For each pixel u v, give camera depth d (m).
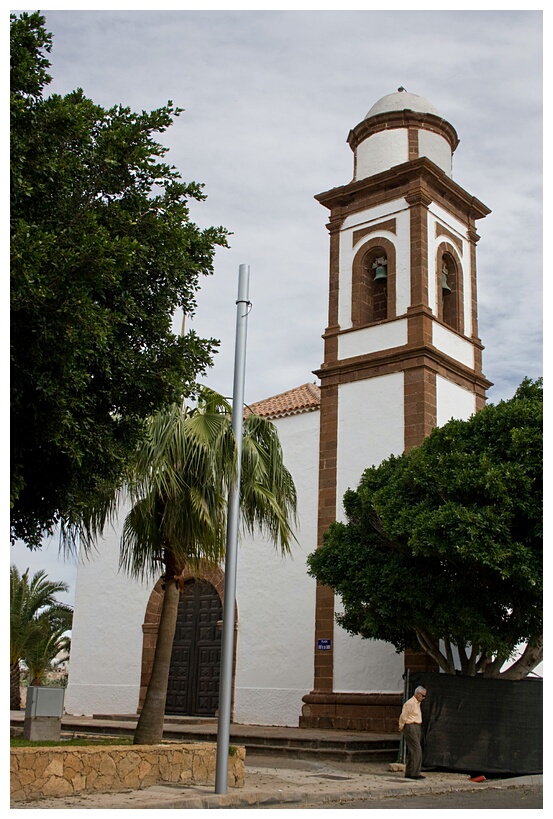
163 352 11.63
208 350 12.31
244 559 24.56
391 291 23.17
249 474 14.41
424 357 21.77
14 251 8.97
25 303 9.12
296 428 24.38
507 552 14.15
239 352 12.87
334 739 17.58
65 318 9.45
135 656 26.89
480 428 16.08
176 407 13.62
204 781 12.39
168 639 14.34
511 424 15.49
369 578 16.34
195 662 24.98
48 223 10.18
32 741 13.92
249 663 23.55
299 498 23.70
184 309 12.16
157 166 11.68
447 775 15.07
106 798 10.59
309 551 23.09
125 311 11.17
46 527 11.26
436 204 24.09
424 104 25.80
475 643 16.19
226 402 14.77
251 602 24.03
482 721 15.66
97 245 9.78
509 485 14.66
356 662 20.94
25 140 9.84
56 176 10.26
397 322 22.61
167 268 11.59
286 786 12.75
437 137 25.20
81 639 28.56
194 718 23.11
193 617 25.50
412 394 21.72
